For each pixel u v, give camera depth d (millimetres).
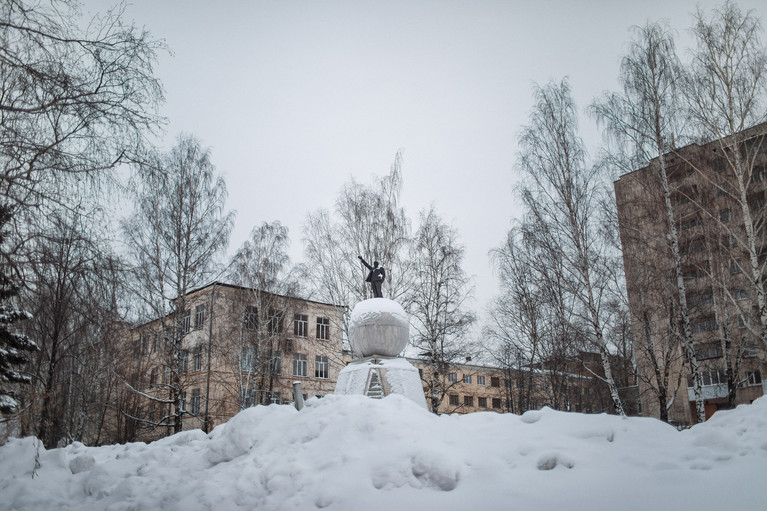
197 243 24453
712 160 20094
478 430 8117
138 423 31531
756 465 6129
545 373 30641
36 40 8734
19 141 8555
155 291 23172
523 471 6574
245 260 31234
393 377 12367
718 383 30141
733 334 22219
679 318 20609
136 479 8398
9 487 8898
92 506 8188
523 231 22938
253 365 32062
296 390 10188
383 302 13570
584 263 20172
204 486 7543
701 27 20078
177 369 23281
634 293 21172
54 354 14188
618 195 22938
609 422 7707
